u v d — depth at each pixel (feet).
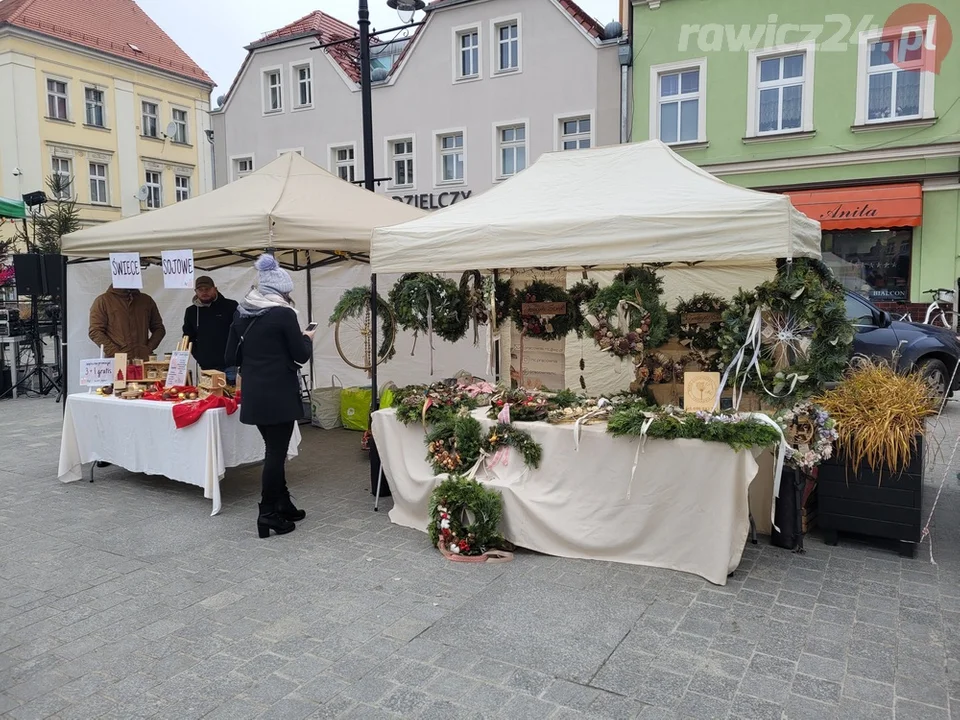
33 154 89.40
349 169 66.13
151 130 104.68
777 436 11.73
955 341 28.86
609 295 14.28
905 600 11.28
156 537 14.69
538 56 55.36
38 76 89.81
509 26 57.16
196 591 11.98
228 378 21.97
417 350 26.63
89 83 95.50
